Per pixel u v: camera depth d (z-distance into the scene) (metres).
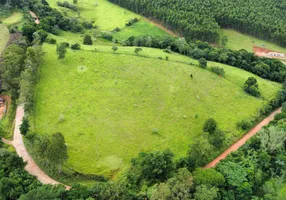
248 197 101.50
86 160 112.56
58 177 105.69
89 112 133.12
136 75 157.12
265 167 111.31
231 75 164.75
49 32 198.62
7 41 176.12
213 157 118.06
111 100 140.50
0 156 105.75
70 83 148.50
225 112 140.88
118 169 110.62
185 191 91.06
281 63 184.50
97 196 93.38
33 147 112.44
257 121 139.88
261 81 164.50
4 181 93.12
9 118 131.50
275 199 100.44
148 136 124.88
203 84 156.12
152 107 139.25
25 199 85.75
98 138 121.75
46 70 155.62
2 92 147.12
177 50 189.62
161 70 162.62
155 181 102.25
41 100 137.88
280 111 147.88
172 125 131.00
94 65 161.00
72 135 121.94
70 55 166.62
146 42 193.12
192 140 124.56
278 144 114.81
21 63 147.75
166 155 105.19
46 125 125.75
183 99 145.50
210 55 180.00
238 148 122.50
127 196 93.56
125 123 129.62
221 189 99.69
